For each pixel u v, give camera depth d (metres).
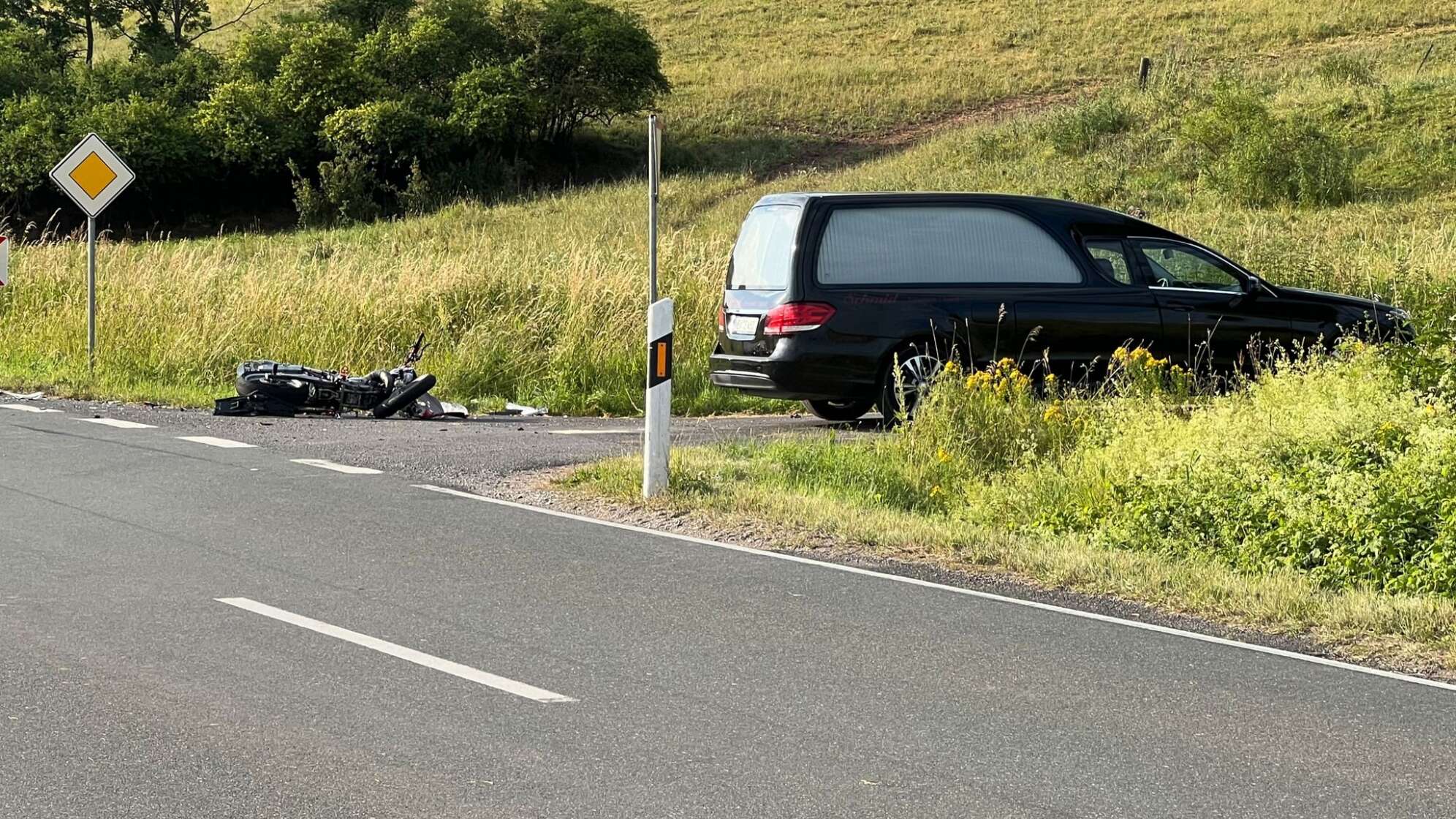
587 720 6.35
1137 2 79.12
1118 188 41.22
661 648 7.54
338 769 5.70
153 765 5.71
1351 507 9.83
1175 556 10.07
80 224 60.06
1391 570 9.33
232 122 61.62
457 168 61.38
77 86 65.69
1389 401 12.07
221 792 5.44
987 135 51.62
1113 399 13.59
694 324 21.03
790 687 6.90
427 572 9.13
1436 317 13.98
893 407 15.70
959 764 5.89
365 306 21.12
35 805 5.29
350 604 8.28
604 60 64.56
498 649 7.46
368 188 60.94
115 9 75.56
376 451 14.16
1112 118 48.44
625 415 18.84
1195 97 49.16
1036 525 10.91
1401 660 7.64
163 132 60.31
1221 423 11.87
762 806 5.39
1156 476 11.02
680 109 69.94
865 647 7.62
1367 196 37.56
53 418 16.38
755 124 66.88
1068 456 12.38
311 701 6.54
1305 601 8.55
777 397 15.94
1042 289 15.90
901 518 10.86
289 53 66.06
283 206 63.75
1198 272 16.36
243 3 95.62
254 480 12.38
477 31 66.31
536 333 20.67
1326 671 7.41
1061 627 8.16
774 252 16.09
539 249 35.44
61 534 10.04
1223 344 16.19
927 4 85.12
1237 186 38.66
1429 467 10.14
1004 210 16.05
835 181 49.88
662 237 37.03
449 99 63.91
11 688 6.64
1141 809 5.44
